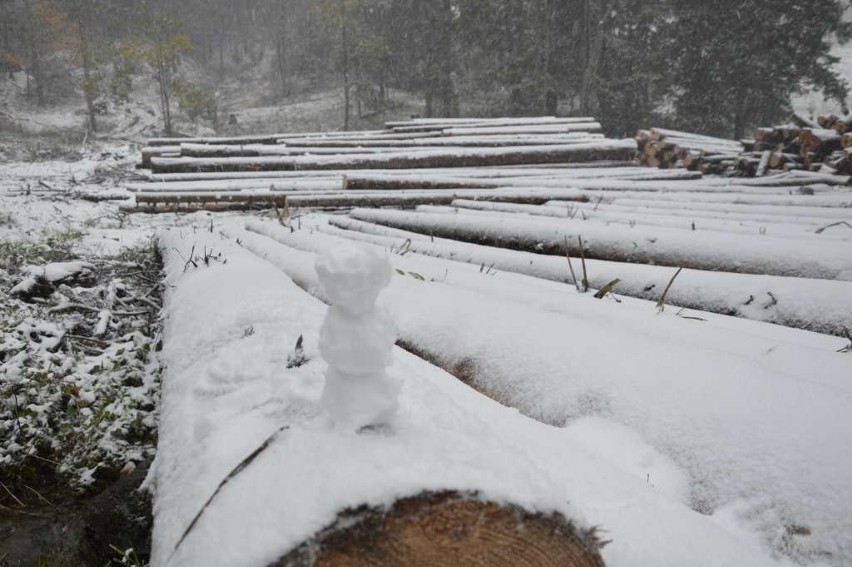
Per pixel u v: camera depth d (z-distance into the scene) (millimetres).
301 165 10453
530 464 992
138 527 2584
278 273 3455
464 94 26594
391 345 1047
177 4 45562
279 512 914
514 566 904
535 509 891
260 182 9297
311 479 954
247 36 52500
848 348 2240
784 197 6703
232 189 9195
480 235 5297
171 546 1137
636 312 2594
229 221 8062
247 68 49719
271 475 1033
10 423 3053
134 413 3279
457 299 2799
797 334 2525
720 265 3691
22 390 3309
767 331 2602
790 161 9711
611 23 22797
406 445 1019
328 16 28531
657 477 1558
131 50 29500
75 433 3107
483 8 23672
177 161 10414
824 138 9375
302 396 1393
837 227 4730
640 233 4168
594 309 2691
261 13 52000
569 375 1993
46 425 3113
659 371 1872
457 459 968
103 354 3893
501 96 26219
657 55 22281
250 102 40000
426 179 8867
